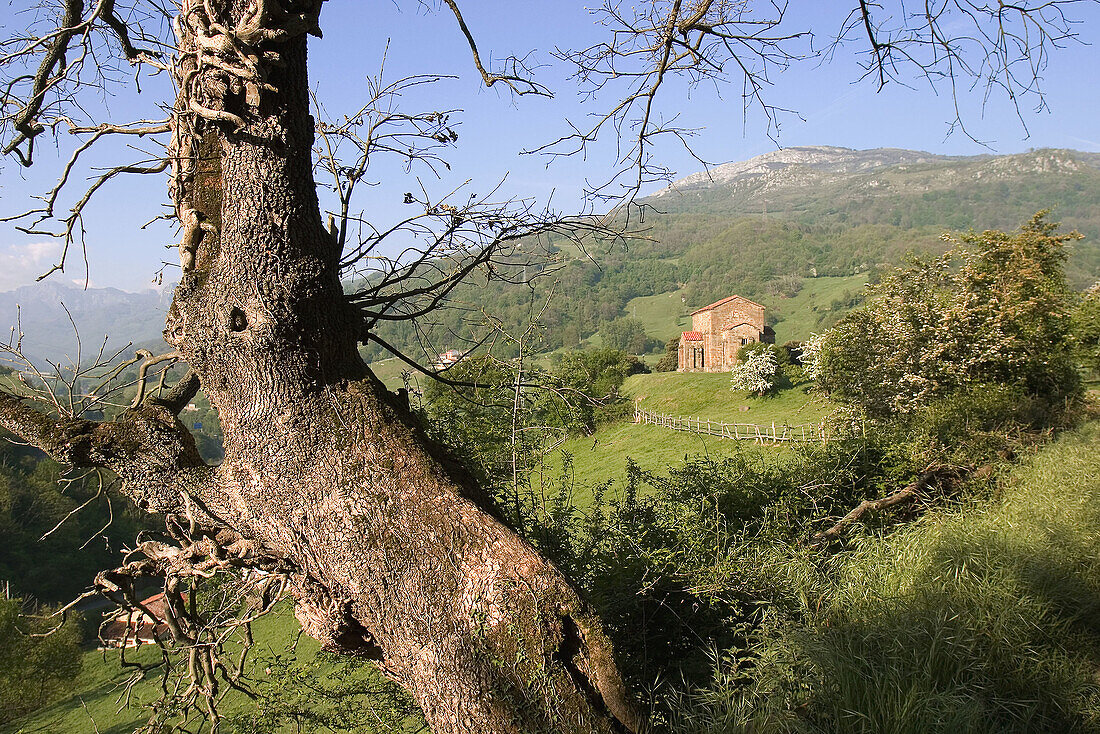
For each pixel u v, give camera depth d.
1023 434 12.15
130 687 4.71
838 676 4.13
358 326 4.08
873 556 6.48
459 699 3.34
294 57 3.62
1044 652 4.72
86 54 4.58
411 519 3.54
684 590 5.69
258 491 3.86
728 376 45.97
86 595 4.38
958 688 4.08
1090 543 6.22
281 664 5.93
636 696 4.08
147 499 4.26
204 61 3.40
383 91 4.58
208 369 3.91
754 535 6.96
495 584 3.36
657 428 32.94
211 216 3.91
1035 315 17.75
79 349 4.32
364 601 3.64
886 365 19.42
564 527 6.41
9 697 15.88
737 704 4.00
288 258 3.64
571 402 5.96
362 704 5.65
